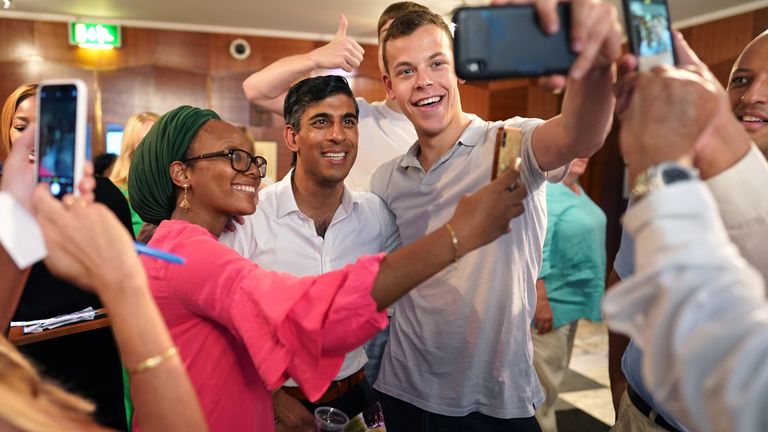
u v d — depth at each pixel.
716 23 4.45
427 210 1.56
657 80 0.62
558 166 1.24
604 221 2.99
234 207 1.18
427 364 1.56
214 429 1.04
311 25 5.37
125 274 0.66
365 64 5.80
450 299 1.50
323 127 1.54
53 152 0.67
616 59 0.75
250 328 0.92
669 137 0.61
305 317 0.87
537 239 1.52
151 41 5.36
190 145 1.17
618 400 1.33
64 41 5.17
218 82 5.57
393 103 2.25
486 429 1.53
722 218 0.72
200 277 0.97
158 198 1.21
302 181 1.61
